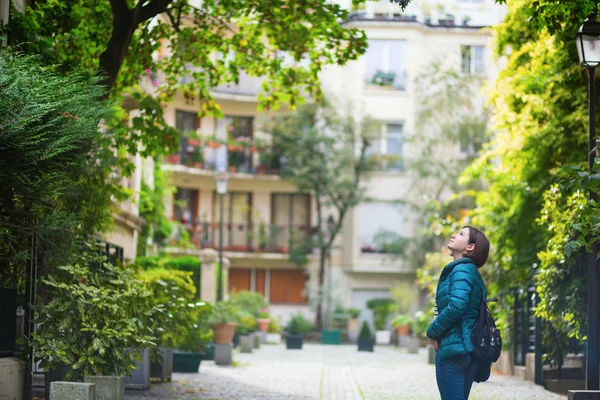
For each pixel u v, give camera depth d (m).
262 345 37.81
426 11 47.34
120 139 16.62
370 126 44.03
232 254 46.84
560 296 14.59
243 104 47.19
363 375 20.03
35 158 9.70
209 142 45.16
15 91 8.98
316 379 18.44
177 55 17.27
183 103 45.59
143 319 11.83
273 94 17.80
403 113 47.00
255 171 47.09
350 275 47.22
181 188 46.62
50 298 11.99
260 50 17.31
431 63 42.88
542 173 18.41
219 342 23.00
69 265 11.21
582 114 17.14
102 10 15.26
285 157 47.19
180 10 16.11
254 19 16.50
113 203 18.73
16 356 11.06
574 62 17.28
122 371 11.30
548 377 17.17
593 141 11.37
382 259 45.84
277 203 48.25
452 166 43.03
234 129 47.25
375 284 47.25
